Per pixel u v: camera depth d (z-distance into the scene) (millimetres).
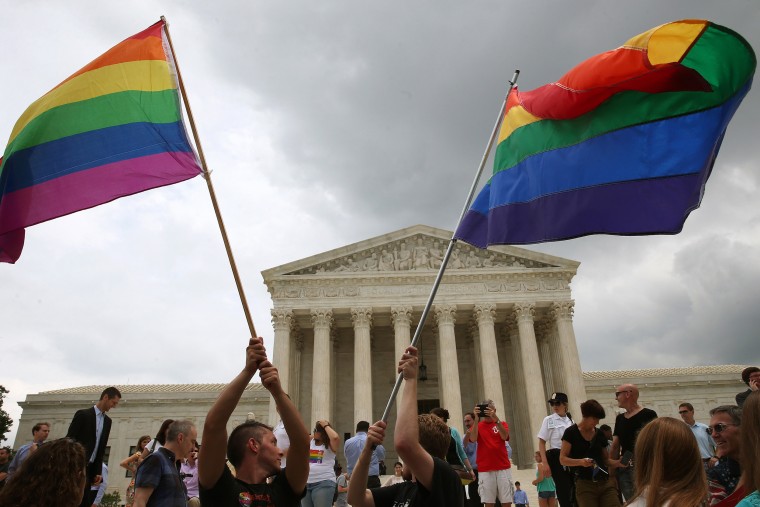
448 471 7617
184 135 12000
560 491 18438
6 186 11859
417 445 7445
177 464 13062
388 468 73312
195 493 20219
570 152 11617
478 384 73188
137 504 11508
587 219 11078
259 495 7766
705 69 10438
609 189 10977
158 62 12523
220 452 7469
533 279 72562
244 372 7910
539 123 12281
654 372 90750
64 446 7410
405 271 72625
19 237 11805
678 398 82750
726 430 10633
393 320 70750
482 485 20141
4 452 23688
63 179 11664
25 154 11969
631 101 11148
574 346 69375
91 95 12273
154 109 12133
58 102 12273
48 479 7066
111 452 82125
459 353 80062
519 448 72375
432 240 75375
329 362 69438
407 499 7992
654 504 6496
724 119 10352
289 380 68375
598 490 15766
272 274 72250
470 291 71812
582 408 16453
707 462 17125
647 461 6914
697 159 10414
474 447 21906
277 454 8258
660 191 10570
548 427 19312
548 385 74688
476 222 12938
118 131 11984
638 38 10781
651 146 10820
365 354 69000
